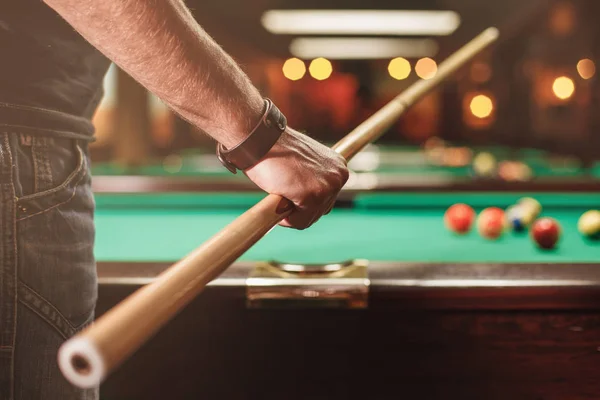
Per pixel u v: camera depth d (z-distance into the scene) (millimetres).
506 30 6262
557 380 1309
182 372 1310
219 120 787
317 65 7695
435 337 1294
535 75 7082
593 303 1267
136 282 1272
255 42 7129
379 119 1150
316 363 1302
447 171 4398
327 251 1732
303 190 827
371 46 7516
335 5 5641
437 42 7188
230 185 2537
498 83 8195
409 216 2424
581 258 1593
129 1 680
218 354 1301
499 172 3646
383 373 1306
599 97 5840
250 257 1654
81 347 485
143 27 698
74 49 870
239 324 1290
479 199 2539
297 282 1257
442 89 9516
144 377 1314
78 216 882
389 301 1266
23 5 795
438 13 5836
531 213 1989
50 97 846
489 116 8461
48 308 833
